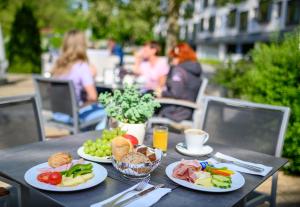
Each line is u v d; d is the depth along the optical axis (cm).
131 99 184
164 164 167
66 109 335
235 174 151
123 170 143
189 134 185
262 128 227
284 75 347
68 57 340
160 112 395
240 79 530
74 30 343
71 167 144
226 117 244
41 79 337
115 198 124
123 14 1357
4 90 869
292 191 318
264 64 382
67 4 2639
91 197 126
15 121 223
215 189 133
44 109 356
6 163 158
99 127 325
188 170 144
